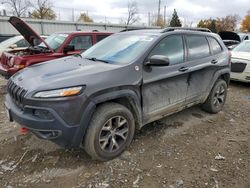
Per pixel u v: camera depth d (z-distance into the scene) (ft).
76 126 9.71
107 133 10.83
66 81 9.65
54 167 10.52
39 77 10.39
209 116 16.51
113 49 13.15
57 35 24.70
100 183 9.63
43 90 9.39
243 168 10.75
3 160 10.96
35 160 10.96
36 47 23.50
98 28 84.58
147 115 12.16
